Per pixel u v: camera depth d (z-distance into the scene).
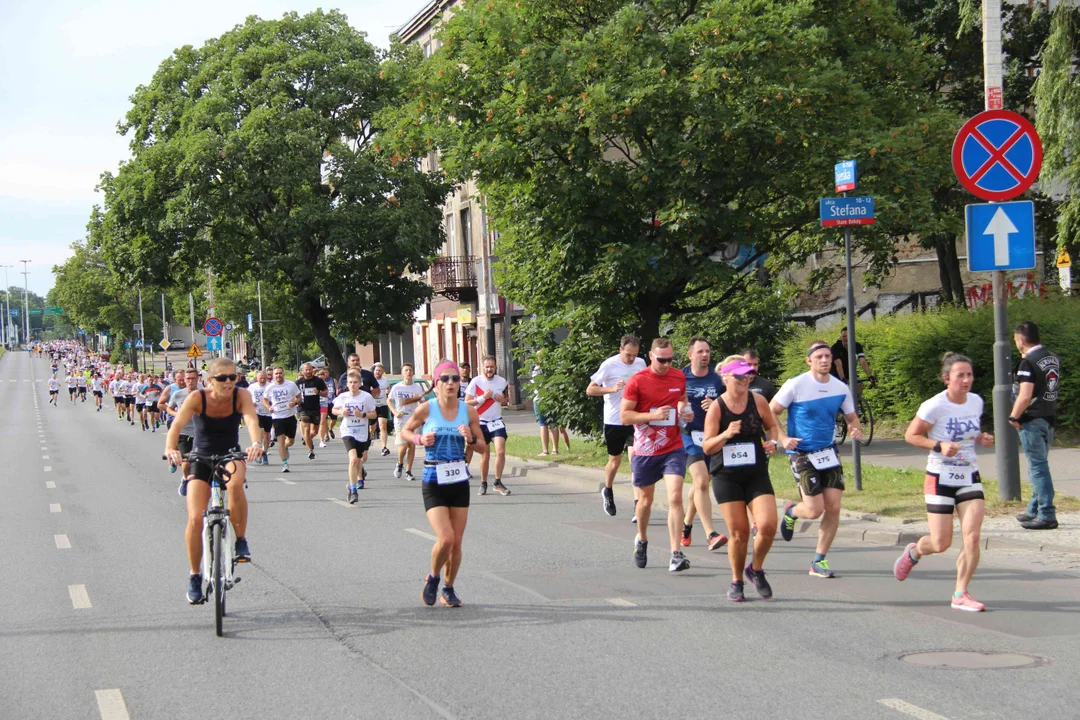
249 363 90.56
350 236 47.09
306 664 8.88
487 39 23.50
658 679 8.14
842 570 12.39
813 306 43.72
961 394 10.34
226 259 48.91
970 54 33.00
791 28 22.42
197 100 49.62
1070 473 18.06
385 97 49.25
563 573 12.70
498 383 21.30
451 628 10.03
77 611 11.27
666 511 18.14
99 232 52.91
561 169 23.11
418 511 19.11
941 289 38.88
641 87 21.66
